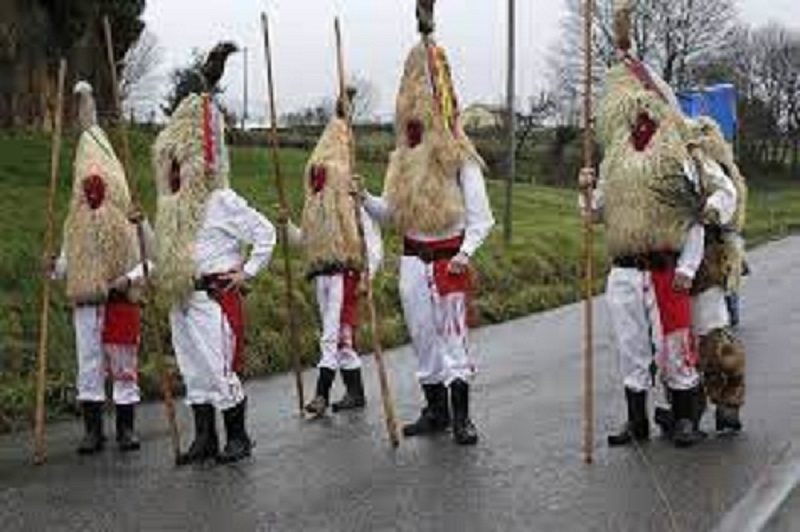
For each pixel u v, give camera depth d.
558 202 39.91
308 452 9.52
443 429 10.20
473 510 7.65
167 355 13.22
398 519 7.51
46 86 25.98
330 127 11.74
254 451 9.59
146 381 12.28
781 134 84.06
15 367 12.00
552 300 21.95
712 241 9.50
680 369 9.21
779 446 9.13
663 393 10.45
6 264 14.06
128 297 9.61
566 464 8.80
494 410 11.12
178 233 9.04
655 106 9.10
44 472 8.99
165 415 11.31
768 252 35.09
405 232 9.80
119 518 7.68
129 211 9.62
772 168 82.81
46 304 9.48
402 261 9.88
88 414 9.70
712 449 9.10
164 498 8.16
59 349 12.65
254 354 13.91
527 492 8.04
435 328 9.81
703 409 9.60
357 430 10.43
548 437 9.80
